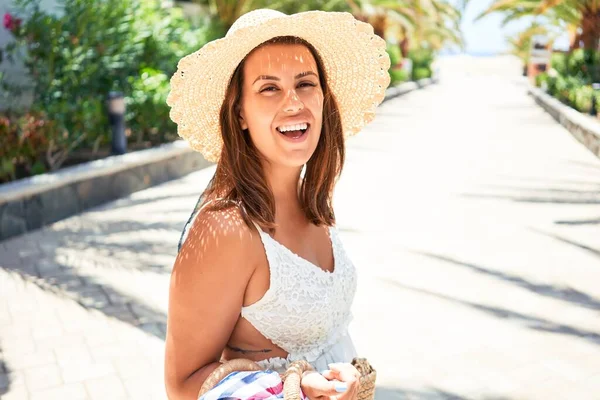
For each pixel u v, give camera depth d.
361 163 10.16
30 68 8.97
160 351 3.80
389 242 5.94
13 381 3.45
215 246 1.29
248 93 1.41
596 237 6.08
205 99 1.50
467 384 3.42
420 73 34.28
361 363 1.30
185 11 14.60
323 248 1.57
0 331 4.04
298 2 15.25
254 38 1.36
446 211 7.11
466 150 11.58
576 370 3.56
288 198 1.52
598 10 20.09
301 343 1.40
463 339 3.95
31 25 8.66
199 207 1.43
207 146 1.62
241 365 1.26
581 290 4.73
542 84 24.67
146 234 6.19
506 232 6.27
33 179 6.73
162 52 10.30
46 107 8.39
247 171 1.42
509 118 17.25
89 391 3.35
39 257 5.49
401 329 4.10
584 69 18.75
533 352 3.77
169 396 1.34
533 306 4.45
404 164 10.10
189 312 1.30
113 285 4.82
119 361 3.67
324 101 1.61
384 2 23.16
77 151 9.05
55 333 4.02
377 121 16.08
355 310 4.40
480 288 4.80
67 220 6.77
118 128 8.53
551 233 6.22
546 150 11.66
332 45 1.58
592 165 10.10
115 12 9.28
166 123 9.81
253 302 1.35
